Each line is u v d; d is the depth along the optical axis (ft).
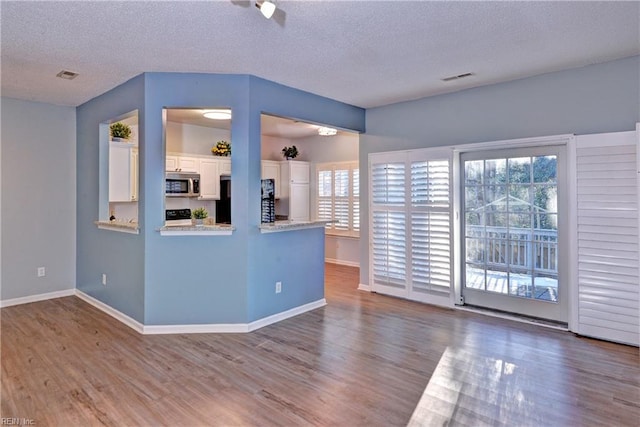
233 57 10.82
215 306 12.19
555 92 12.27
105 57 10.74
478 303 14.62
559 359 10.07
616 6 8.10
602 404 7.92
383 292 16.88
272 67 11.66
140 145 12.17
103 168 15.02
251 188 12.31
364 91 14.42
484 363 9.87
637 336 10.74
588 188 11.45
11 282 15.10
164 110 12.08
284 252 13.52
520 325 12.67
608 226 11.12
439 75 12.57
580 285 11.64
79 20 8.54
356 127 16.87
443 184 14.82
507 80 13.10
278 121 20.52
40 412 7.68
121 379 9.03
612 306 11.11
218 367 9.66
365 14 8.38
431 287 15.25
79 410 7.75
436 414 7.61
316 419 7.46
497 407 7.84
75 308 14.66
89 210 15.60
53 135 16.01
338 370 9.52
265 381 8.96
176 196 18.53
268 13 7.26
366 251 17.66
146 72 11.90
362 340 11.50
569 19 8.69
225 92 12.19
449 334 11.95
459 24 8.90
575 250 11.84
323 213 25.55
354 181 23.88
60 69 11.69
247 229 12.21
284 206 25.55
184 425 7.27
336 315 13.94
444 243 14.87
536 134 12.66
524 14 8.43
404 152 15.90
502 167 13.79
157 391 8.48
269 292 13.00
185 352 10.57
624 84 11.05
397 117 16.22
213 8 8.07
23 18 8.41
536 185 13.02
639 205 10.41
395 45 10.07
